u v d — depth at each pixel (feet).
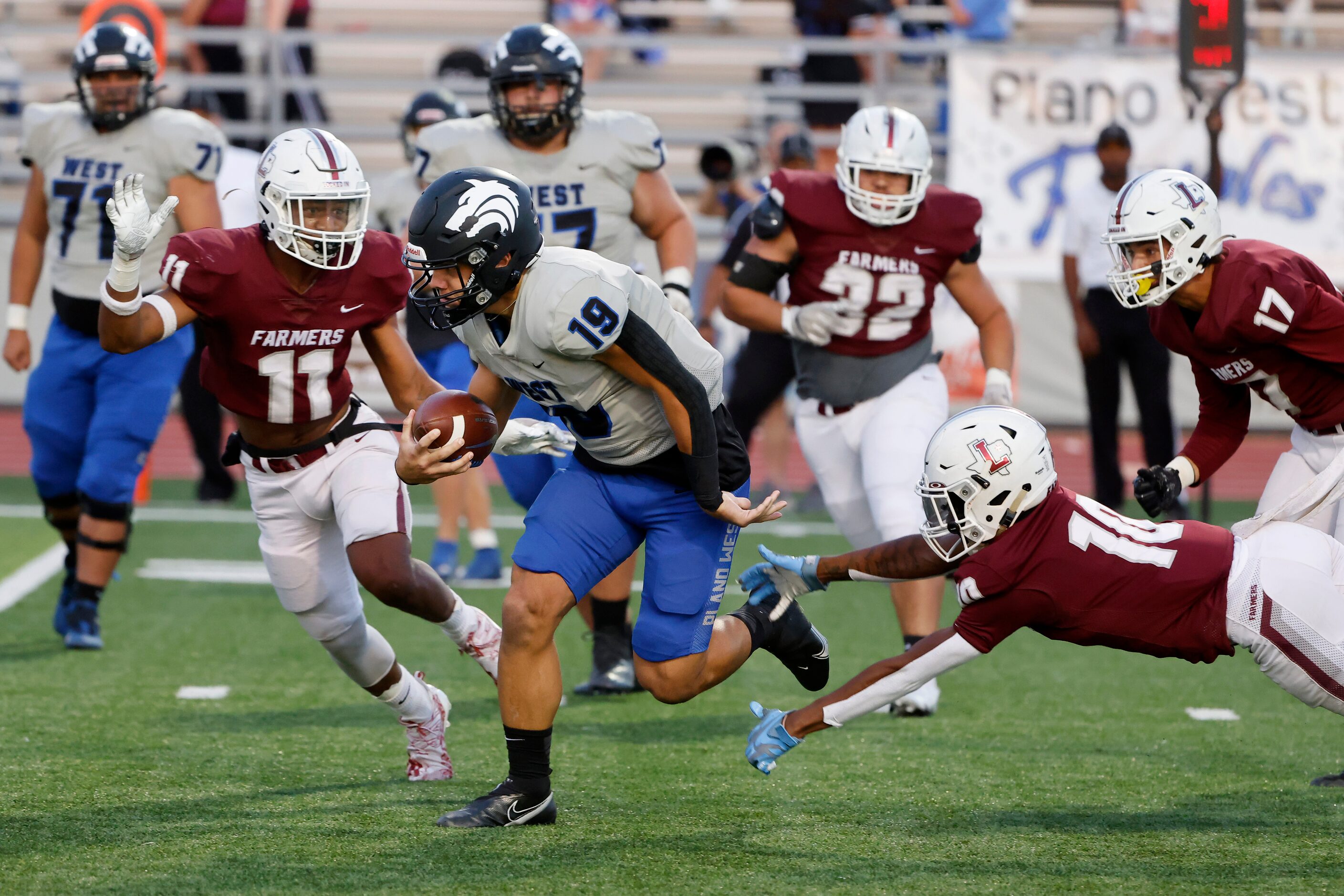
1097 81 115.14
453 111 72.95
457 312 36.60
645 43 125.39
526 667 37.91
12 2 153.38
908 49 120.88
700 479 37.58
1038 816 39.78
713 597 40.29
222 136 63.36
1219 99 77.97
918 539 38.88
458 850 35.60
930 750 47.91
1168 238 40.52
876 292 54.34
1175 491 43.91
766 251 55.31
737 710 53.88
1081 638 37.42
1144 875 34.24
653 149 58.23
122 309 38.75
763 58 152.76
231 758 45.24
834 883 33.47
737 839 37.06
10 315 64.80
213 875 33.40
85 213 61.82
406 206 73.72
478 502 80.02
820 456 56.85
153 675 57.93
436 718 42.86
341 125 139.44
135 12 85.15
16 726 48.96
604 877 33.60
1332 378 42.98
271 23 133.90
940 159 130.41
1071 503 37.17
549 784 38.32
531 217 36.37
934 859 35.47
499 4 160.66
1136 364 90.33
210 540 94.17
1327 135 114.42
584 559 38.86
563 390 37.96
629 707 54.39
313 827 37.50
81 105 62.03
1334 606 36.91
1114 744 49.16
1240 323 41.29
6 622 68.64
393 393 43.88
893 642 67.26
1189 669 63.00
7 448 131.13
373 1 160.04
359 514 41.39
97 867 33.96
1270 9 145.89
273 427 42.42
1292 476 45.09
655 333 36.70
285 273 40.86
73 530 65.26
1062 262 109.29
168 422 148.05
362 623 42.73
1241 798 41.96
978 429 36.86
